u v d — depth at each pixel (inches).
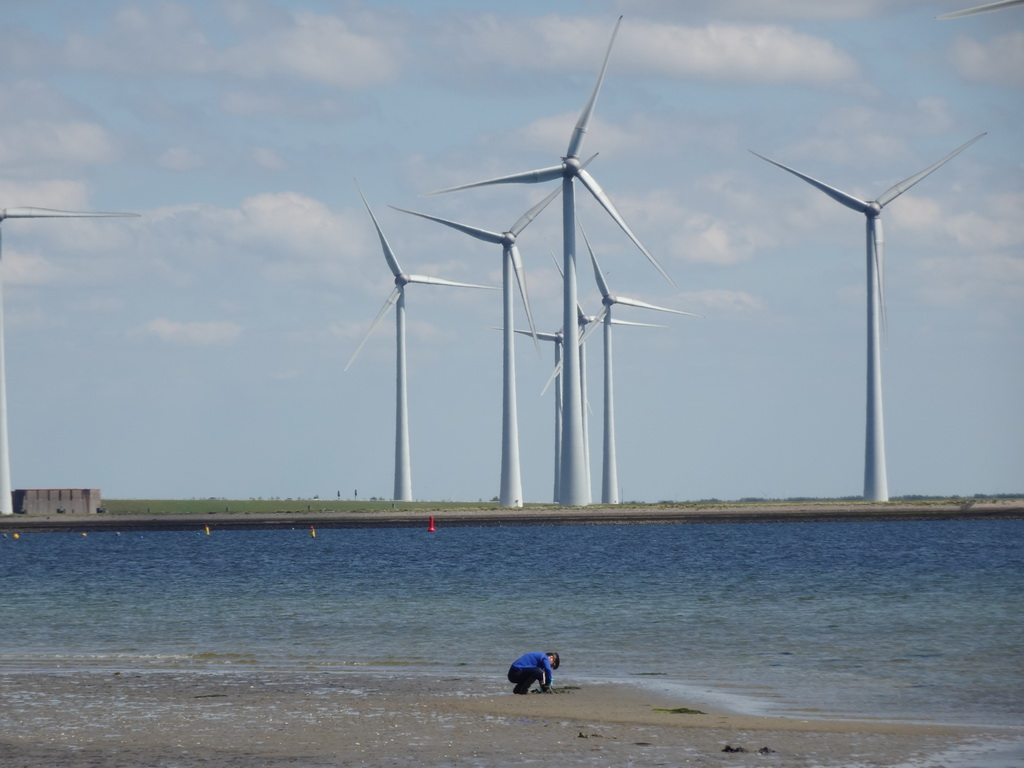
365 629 3344.0
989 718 1924.2
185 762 1579.7
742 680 2346.2
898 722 1883.6
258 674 2480.3
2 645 3083.2
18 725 1879.9
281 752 1644.9
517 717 1927.9
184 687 2288.4
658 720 1891.0
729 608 3794.3
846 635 3043.8
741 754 1620.3
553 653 2240.4
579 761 1574.8
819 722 1876.2
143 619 3722.9
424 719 1909.4
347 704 2066.9
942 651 2728.8
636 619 3506.4
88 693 2209.6
